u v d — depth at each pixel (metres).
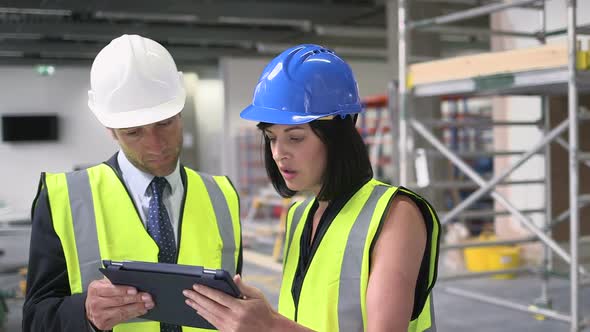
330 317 1.40
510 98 7.41
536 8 5.08
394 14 9.84
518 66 3.67
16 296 6.09
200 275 1.24
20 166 15.91
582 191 5.19
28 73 16.02
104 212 1.85
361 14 10.85
